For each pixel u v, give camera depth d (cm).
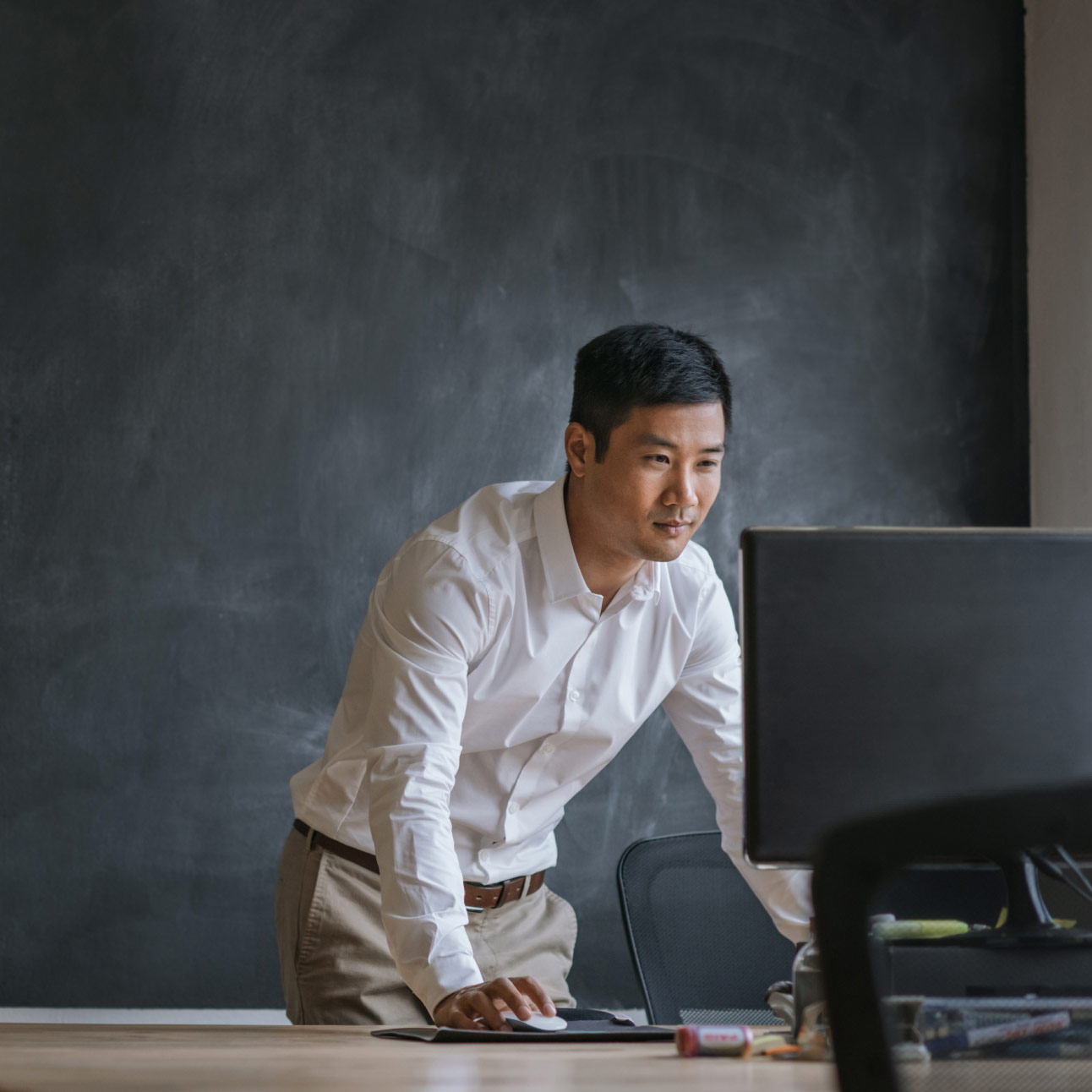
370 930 174
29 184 331
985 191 370
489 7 357
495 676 163
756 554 97
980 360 367
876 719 96
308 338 338
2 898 310
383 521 336
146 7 340
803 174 366
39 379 327
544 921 188
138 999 312
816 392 360
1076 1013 60
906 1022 53
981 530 98
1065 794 45
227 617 327
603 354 146
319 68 346
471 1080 73
